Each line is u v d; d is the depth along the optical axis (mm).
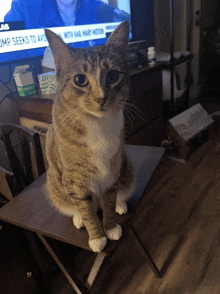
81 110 619
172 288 1121
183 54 2447
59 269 1287
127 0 2010
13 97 1446
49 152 791
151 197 1682
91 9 1709
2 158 1605
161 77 1966
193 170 1913
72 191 729
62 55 602
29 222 836
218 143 2244
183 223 1447
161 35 2545
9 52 1378
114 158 693
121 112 680
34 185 1026
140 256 1286
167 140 2014
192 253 1263
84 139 637
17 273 1015
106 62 601
